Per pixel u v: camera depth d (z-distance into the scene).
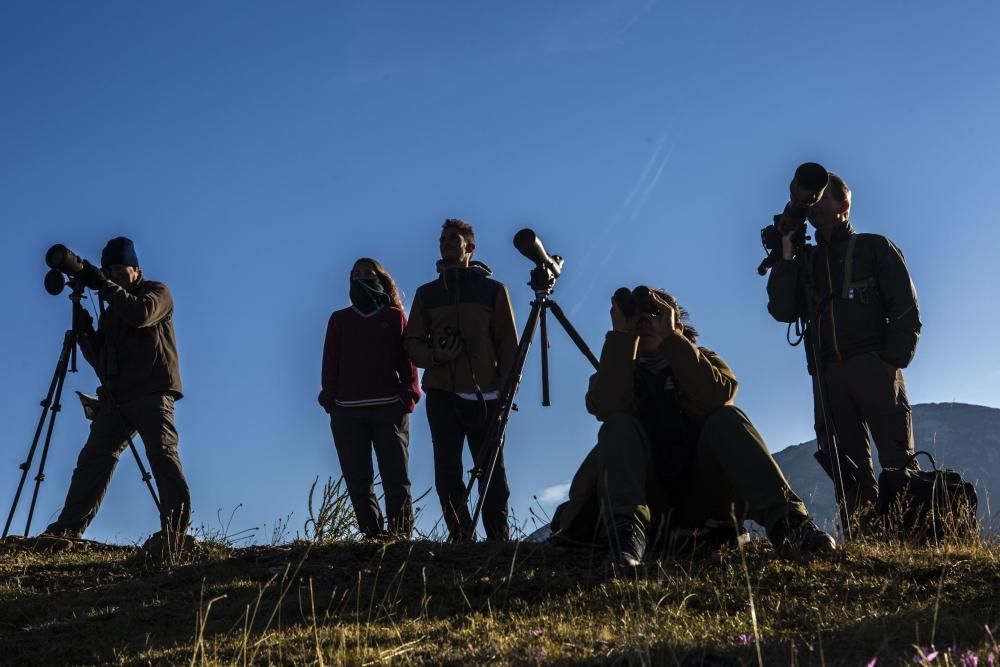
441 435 7.61
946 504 6.05
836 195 7.00
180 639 4.95
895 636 4.30
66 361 7.88
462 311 7.72
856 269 6.90
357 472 7.59
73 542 7.18
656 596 5.08
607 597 5.13
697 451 5.81
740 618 4.70
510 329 7.86
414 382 7.92
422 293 7.85
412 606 5.29
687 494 5.93
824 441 6.90
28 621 5.49
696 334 6.24
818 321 6.93
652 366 5.95
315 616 5.20
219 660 4.56
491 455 6.93
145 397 7.26
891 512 6.11
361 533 7.14
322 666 4.23
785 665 3.96
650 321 5.95
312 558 6.30
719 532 5.91
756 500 5.66
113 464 7.44
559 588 5.40
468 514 7.25
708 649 4.16
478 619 4.94
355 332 7.80
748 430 5.76
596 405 5.93
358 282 7.88
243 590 5.80
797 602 4.91
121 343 7.31
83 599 5.84
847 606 4.86
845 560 5.46
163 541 6.68
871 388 6.76
